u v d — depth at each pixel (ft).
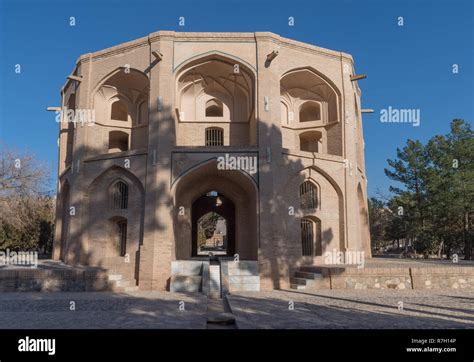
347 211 58.59
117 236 57.26
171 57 55.42
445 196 85.66
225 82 63.46
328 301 36.63
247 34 56.29
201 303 36.73
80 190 57.62
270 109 54.24
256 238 51.90
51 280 45.42
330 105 64.23
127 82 62.54
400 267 47.16
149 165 52.90
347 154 60.64
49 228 93.76
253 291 46.78
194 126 63.87
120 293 44.60
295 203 56.29
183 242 59.57
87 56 61.82
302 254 57.41
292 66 58.54
